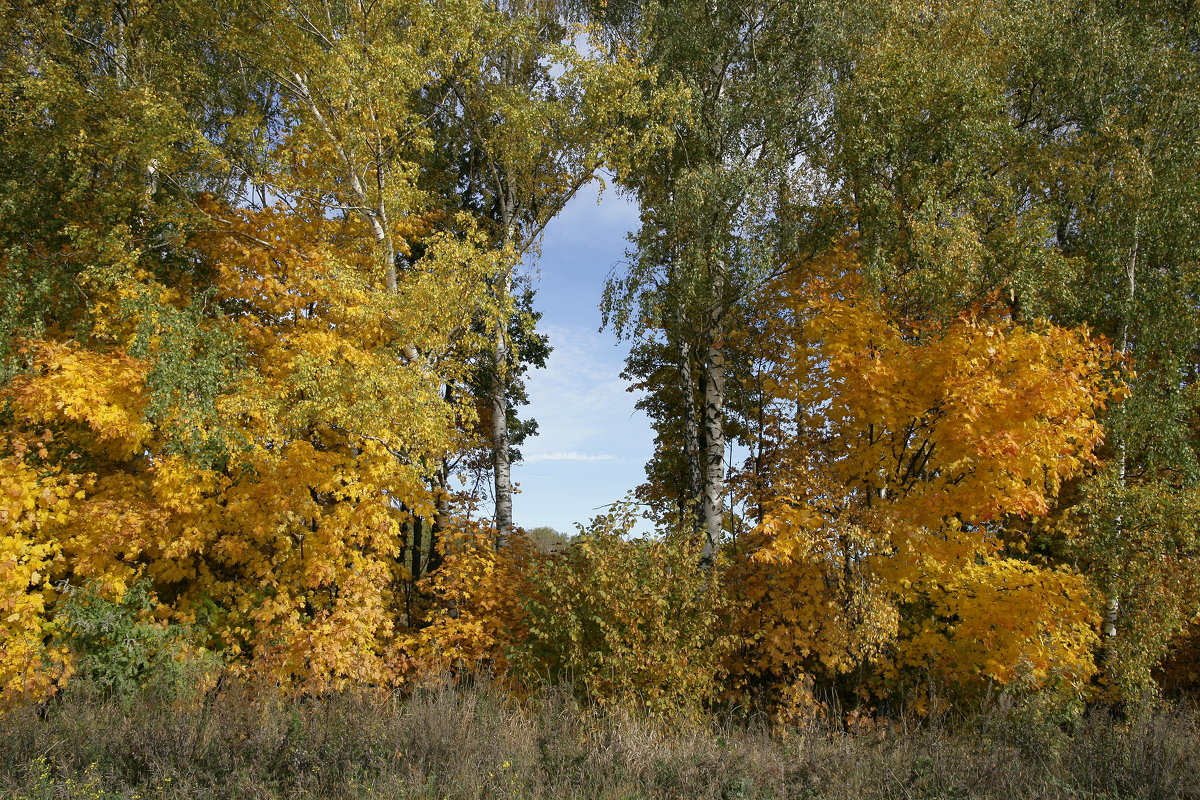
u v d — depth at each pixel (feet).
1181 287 38.42
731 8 44.98
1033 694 28.58
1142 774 21.72
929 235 34.50
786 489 33.53
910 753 23.48
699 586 32.73
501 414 47.62
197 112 46.06
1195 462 37.86
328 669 29.86
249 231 38.73
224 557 31.55
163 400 28.78
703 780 20.33
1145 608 33.68
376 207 39.22
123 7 43.01
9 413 30.32
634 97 42.70
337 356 34.78
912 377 31.42
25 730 21.68
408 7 39.32
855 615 31.12
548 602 33.27
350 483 33.55
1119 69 40.98
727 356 50.08
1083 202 39.91
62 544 28.91
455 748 21.53
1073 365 30.53
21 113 36.01
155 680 26.78
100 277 32.65
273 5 37.76
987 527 36.32
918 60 37.93
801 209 43.42
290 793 18.95
